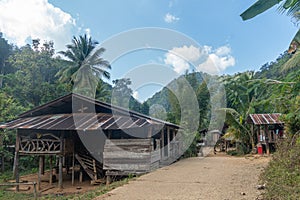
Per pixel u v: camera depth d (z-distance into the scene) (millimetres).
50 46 32594
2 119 16469
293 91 3602
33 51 30891
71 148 11547
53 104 12250
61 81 25203
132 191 6141
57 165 13766
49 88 25938
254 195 5230
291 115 4137
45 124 10906
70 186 10969
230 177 7699
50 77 29922
